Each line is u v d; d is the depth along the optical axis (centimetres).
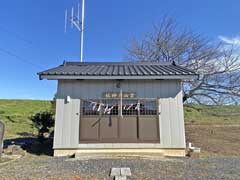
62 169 604
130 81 898
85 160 732
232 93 1309
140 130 868
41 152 921
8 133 1420
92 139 860
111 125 870
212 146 1059
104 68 1033
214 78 1334
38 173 558
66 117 871
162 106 884
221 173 573
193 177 526
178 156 846
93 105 883
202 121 1723
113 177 519
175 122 873
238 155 891
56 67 1034
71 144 855
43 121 1104
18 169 607
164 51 1591
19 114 2020
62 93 885
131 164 663
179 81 898
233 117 1831
